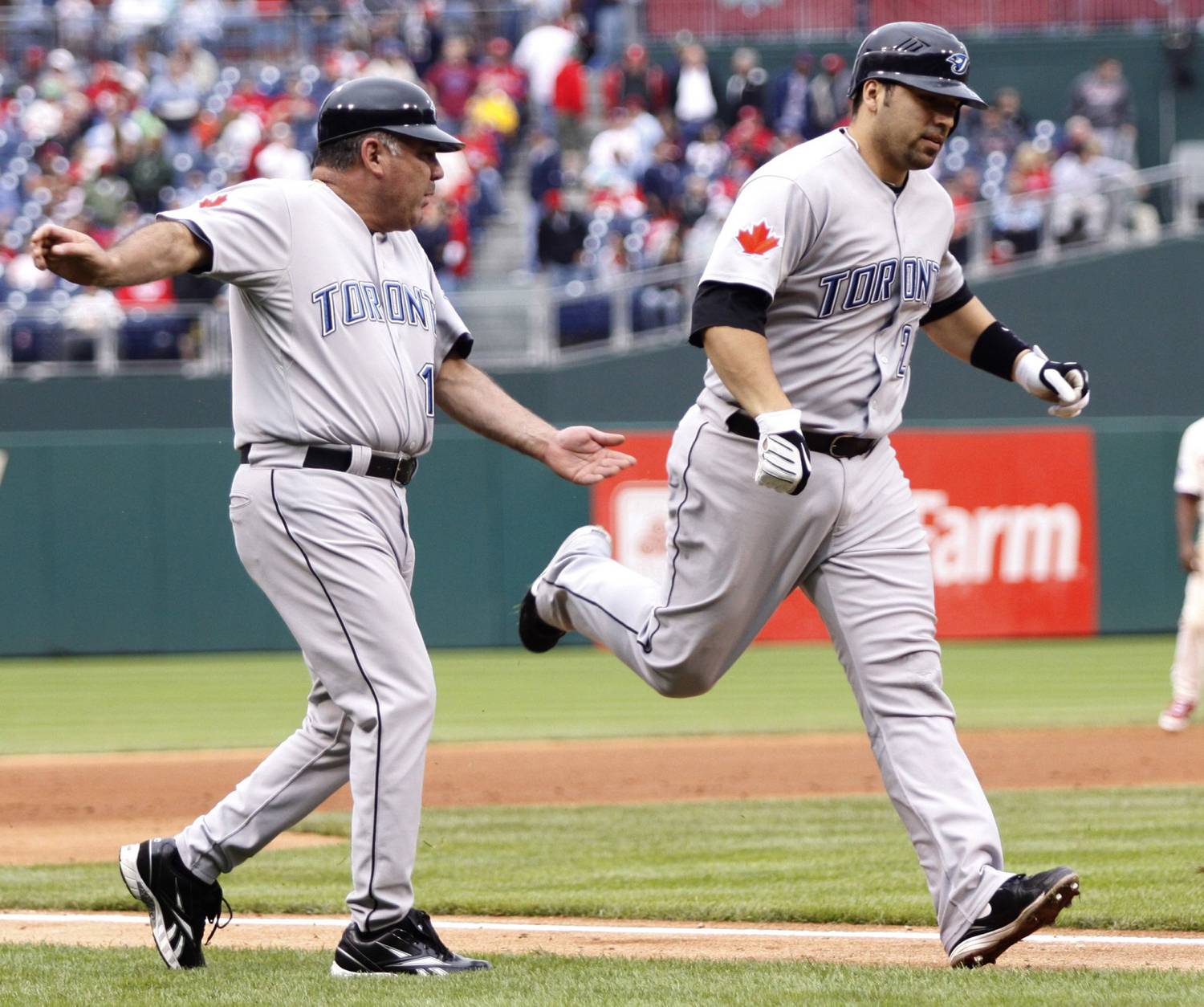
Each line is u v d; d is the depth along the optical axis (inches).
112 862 905.5
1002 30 3149.6
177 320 2488.9
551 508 2332.7
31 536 2321.6
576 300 2566.4
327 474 558.3
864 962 588.7
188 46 3004.4
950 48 558.3
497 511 2337.6
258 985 535.8
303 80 3090.6
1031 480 2345.0
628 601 634.2
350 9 3240.7
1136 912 666.2
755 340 551.5
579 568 655.1
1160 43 3105.3
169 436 2326.5
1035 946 611.2
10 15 3211.1
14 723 1674.5
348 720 576.1
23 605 2320.4
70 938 663.8
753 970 550.3
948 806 562.3
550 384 2556.6
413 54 3149.6
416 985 527.2
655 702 1825.8
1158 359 2623.0
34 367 2477.9
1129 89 3120.1
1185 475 1380.4
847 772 1277.1
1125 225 2630.4
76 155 2891.2
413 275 586.2
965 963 553.6
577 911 704.4
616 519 2330.2
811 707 1752.0
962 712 1632.6
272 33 3152.1
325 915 714.2
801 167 565.3
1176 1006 480.1
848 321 577.3
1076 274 2620.6
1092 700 1727.4
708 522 589.3
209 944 641.6
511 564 2341.3
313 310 555.2
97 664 2276.1
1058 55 3112.7
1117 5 3149.6
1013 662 2111.2
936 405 2588.6
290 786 579.8
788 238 558.6
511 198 3048.7
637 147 2989.7
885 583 582.6
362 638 555.8
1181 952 597.6
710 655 614.5
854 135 577.3
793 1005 484.7
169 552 2331.4
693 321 561.0
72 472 2322.8
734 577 591.2
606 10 3245.6
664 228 2753.4
